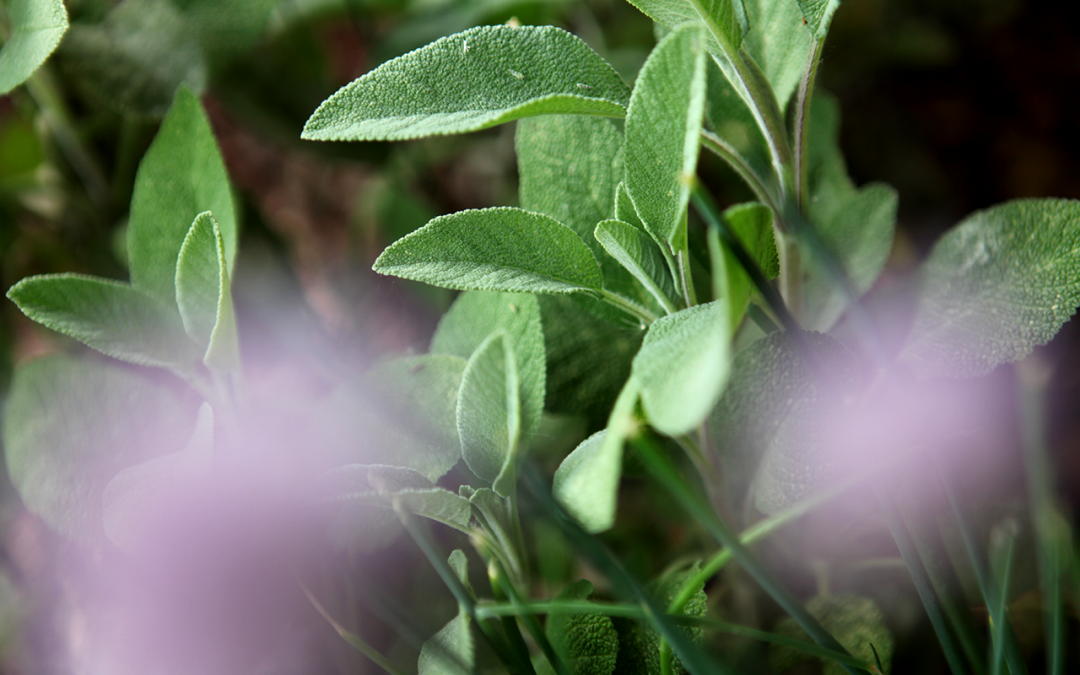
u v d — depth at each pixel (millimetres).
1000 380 482
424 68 412
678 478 391
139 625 439
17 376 450
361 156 582
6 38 477
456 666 411
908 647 462
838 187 486
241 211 547
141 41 512
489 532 423
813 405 411
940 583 432
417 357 440
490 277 412
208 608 438
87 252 560
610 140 440
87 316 436
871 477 410
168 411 451
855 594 452
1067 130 707
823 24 407
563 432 483
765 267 411
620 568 404
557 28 419
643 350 387
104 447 448
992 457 464
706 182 552
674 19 413
